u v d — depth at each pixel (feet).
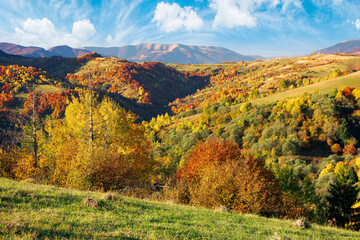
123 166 65.62
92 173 55.67
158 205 31.96
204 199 55.83
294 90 485.97
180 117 584.40
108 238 13.84
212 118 444.55
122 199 29.84
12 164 85.56
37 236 12.57
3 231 12.38
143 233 16.20
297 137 301.43
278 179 90.63
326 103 334.65
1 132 70.49
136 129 110.73
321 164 254.27
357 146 285.02
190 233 18.19
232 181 57.82
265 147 296.30
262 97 538.47
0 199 19.67
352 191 87.81
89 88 89.92
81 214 19.45
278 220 35.63
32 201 21.35
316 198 96.17
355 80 431.02
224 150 100.17
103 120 94.02
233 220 29.32
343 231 33.19
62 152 68.18
